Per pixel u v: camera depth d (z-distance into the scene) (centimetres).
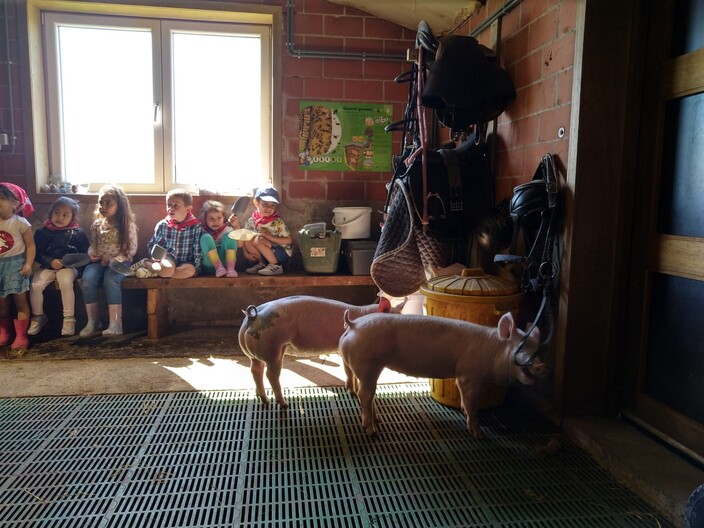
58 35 354
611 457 181
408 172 263
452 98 246
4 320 312
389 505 159
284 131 366
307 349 226
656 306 196
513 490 168
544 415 224
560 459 188
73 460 183
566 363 209
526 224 224
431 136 362
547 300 210
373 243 348
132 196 360
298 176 372
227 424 213
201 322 373
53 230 333
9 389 246
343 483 171
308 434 205
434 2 313
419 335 201
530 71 244
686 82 179
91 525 148
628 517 155
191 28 362
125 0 343
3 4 335
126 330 356
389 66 371
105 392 244
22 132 345
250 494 164
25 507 156
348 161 375
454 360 201
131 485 168
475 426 203
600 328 210
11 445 193
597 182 203
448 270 254
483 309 218
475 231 264
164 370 275
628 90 199
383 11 350
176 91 369
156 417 218
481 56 252
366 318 206
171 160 371
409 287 272
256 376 229
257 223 353
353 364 201
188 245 340
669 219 189
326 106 368
